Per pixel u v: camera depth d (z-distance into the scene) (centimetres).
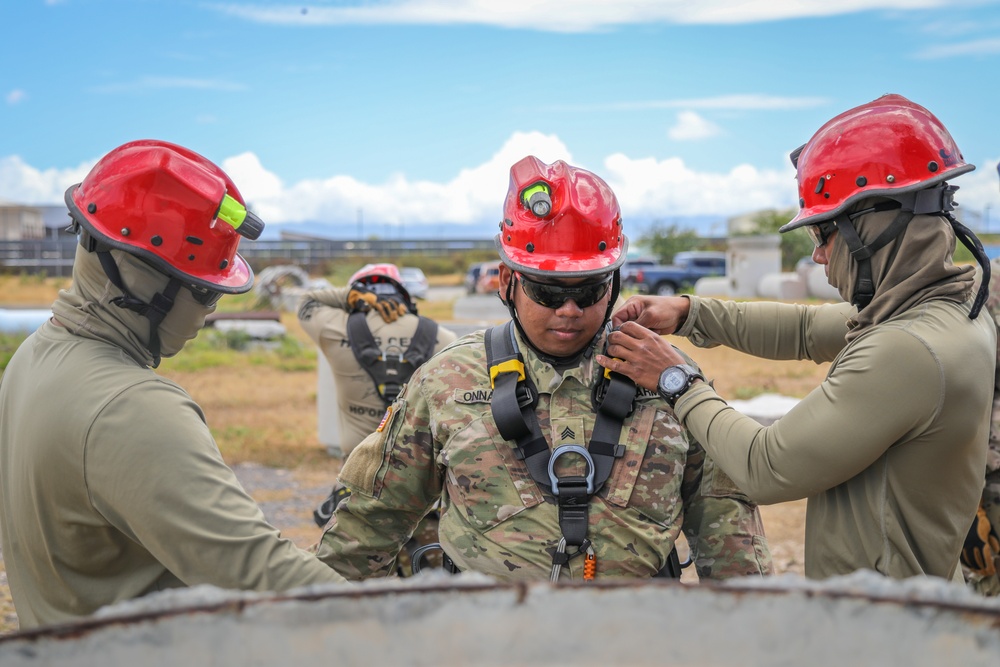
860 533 197
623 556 206
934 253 192
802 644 67
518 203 214
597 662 68
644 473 211
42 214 5984
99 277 192
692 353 1619
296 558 179
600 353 223
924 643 66
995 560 262
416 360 425
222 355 1564
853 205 199
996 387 253
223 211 192
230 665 70
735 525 222
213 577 175
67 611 189
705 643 68
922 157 192
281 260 4525
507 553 207
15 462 188
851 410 186
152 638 70
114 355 189
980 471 199
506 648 68
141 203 187
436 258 5100
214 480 178
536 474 209
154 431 176
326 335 432
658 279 3584
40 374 188
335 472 796
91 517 181
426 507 239
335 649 69
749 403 952
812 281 2614
